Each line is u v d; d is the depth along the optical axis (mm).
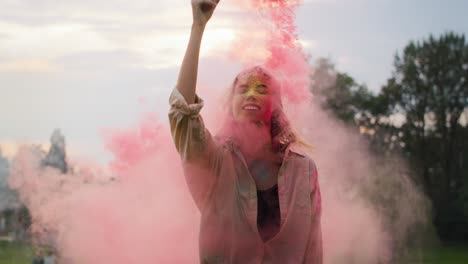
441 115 72188
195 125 3594
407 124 71062
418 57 73062
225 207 3729
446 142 71938
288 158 3848
